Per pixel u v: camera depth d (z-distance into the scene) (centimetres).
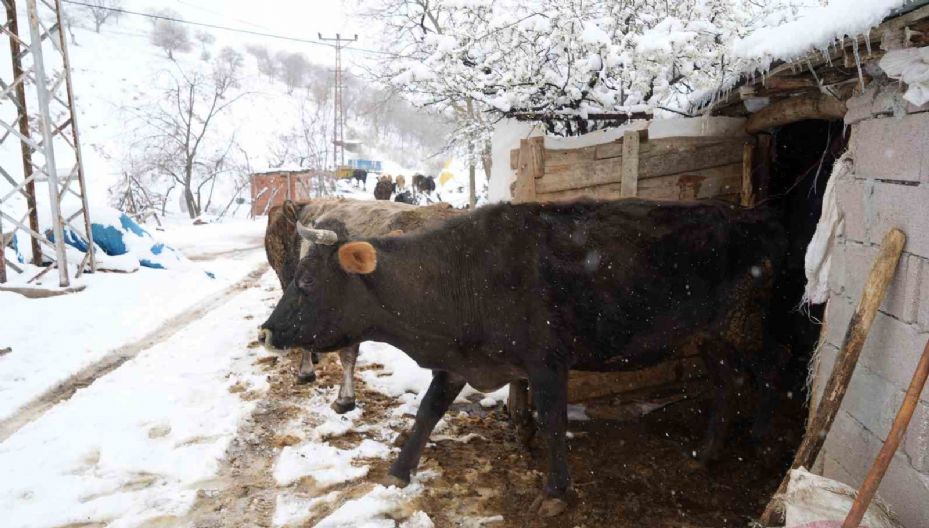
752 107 519
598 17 671
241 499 393
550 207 398
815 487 295
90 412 518
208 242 1920
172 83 6631
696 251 400
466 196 2702
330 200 580
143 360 664
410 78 718
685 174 511
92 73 6462
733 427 490
